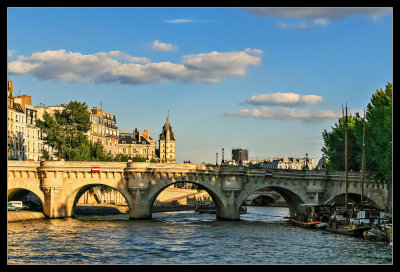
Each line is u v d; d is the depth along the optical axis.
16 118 146.00
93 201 154.50
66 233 83.38
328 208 103.12
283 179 113.25
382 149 91.06
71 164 106.88
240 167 110.56
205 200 188.12
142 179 106.75
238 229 94.56
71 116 137.50
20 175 107.12
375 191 106.44
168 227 95.25
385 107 88.94
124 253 66.94
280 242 77.19
